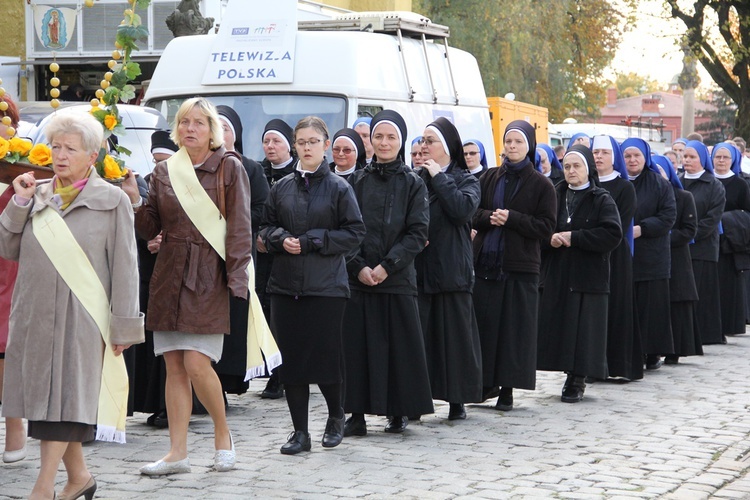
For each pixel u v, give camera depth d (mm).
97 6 21609
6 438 7449
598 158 11398
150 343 8719
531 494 6941
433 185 8859
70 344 5957
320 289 7766
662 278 12430
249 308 7113
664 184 12430
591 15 43500
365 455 7887
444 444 8359
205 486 6941
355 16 14297
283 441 8297
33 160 6406
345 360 8414
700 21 32406
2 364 7125
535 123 23125
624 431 9031
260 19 13266
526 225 9594
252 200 9234
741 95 32469
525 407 10086
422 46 14469
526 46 35781
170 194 6965
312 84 12875
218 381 7195
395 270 8336
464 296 9086
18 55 22188
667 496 6980
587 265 10547
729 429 9180
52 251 5977
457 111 15031
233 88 13133
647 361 12758
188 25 18297
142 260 8688
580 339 10461
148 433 8586
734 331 15703
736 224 15555
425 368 8523
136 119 12383
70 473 6363
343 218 7836
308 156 7871
